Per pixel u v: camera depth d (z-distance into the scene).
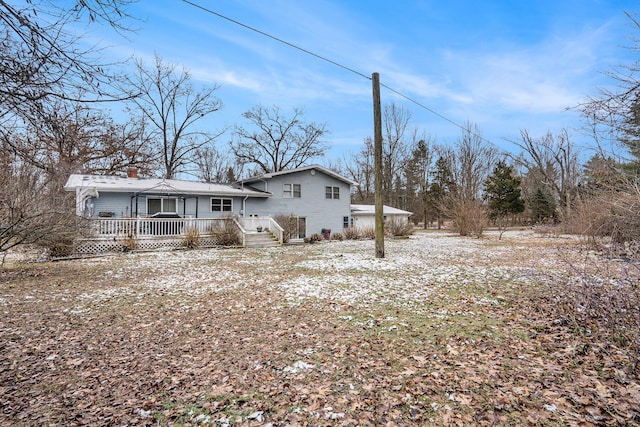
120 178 18.08
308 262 10.48
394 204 43.44
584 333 3.91
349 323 4.61
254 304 5.64
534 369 3.11
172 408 2.62
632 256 4.48
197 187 18.95
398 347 3.74
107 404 2.68
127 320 4.84
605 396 2.60
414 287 6.77
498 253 12.64
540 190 36.53
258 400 2.71
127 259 11.29
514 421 2.34
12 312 5.20
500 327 4.32
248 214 20.52
